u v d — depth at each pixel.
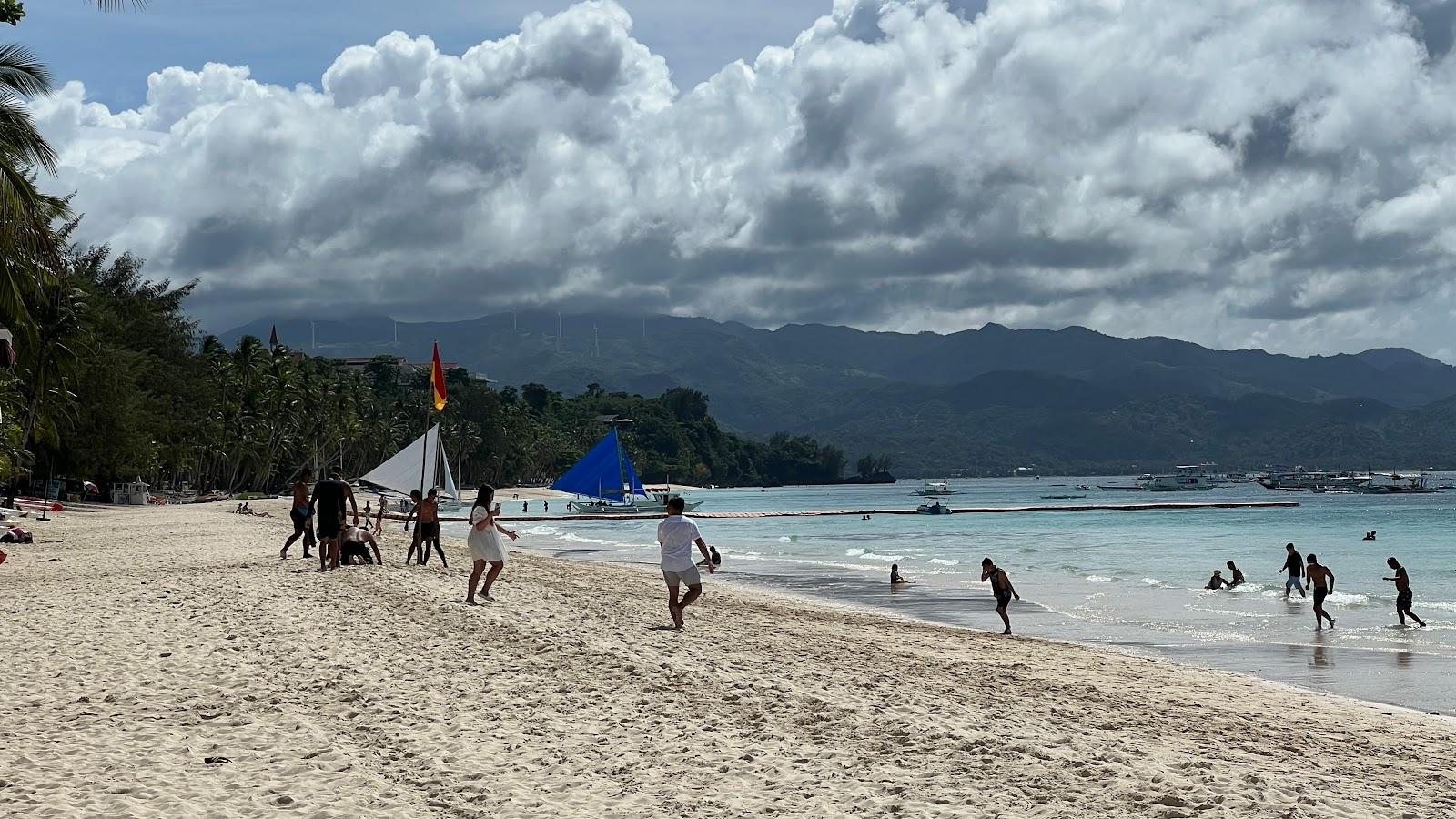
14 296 29.39
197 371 92.94
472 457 198.88
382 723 9.62
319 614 16.44
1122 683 15.91
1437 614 27.56
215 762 8.13
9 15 23.03
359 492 133.12
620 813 7.20
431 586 21.12
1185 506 121.94
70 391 66.12
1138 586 36.03
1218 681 16.81
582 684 11.58
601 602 21.08
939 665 15.79
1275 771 9.06
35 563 28.70
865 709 10.59
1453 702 15.99
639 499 110.56
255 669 11.98
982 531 79.81
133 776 7.65
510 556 41.75
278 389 119.69
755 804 7.42
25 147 25.64
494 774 8.12
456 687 11.27
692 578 17.27
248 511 69.81
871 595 32.47
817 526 88.50
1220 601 31.25
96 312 63.50
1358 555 52.88
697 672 12.51
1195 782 8.20
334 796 7.33
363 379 181.75
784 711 10.45
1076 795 7.67
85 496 87.12
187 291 91.00
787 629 19.70
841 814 7.24
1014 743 9.27
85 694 10.47
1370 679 18.05
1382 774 9.51
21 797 7.00
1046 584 36.59
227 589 19.64
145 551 32.84
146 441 75.31
